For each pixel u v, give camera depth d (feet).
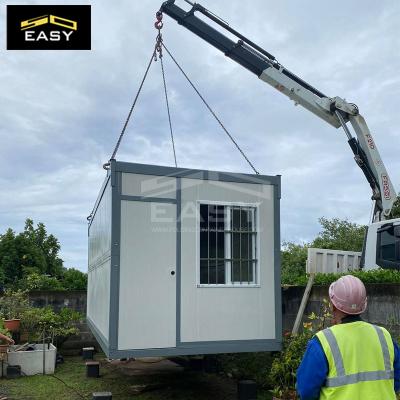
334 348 7.93
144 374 25.49
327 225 57.88
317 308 22.24
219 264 20.35
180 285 19.57
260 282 20.84
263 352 21.86
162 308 19.21
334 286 8.59
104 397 19.16
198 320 19.70
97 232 26.23
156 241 19.44
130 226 19.12
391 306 18.16
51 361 26.68
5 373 25.43
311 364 7.95
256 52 31.24
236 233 20.81
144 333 18.84
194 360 26.07
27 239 54.60
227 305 20.21
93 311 27.96
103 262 22.12
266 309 20.80
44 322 29.12
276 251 21.31
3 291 36.09
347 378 7.82
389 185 30.99
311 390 7.93
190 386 23.03
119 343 18.47
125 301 18.71
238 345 20.13
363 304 8.37
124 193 19.16
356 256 28.48
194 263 19.90
